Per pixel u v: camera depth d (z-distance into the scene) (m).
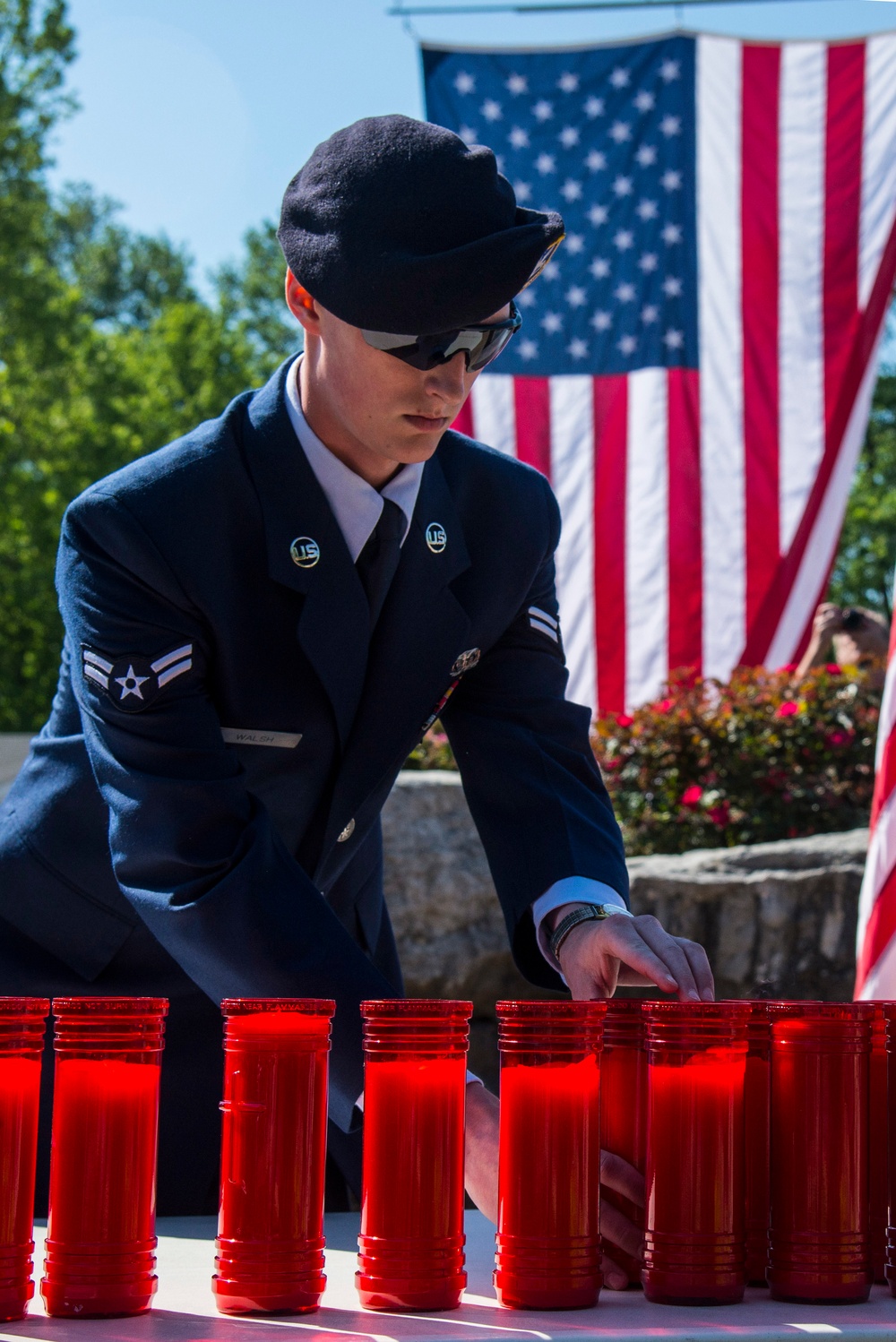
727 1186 1.08
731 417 7.05
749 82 7.25
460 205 1.42
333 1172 1.92
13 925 1.87
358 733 1.74
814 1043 1.09
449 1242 1.04
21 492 19.73
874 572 23.12
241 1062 1.03
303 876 1.45
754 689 5.46
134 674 1.50
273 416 1.69
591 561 6.97
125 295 35.44
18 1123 0.99
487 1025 3.96
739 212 7.18
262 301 33.28
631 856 5.17
